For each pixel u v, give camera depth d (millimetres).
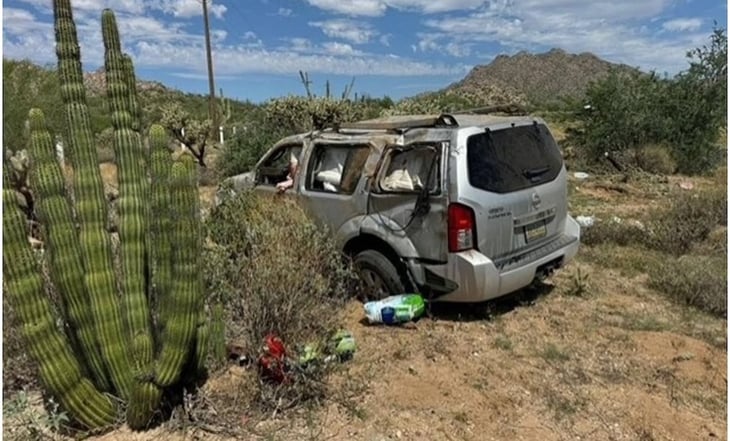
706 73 16375
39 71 11930
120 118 3352
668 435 3445
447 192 4559
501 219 4668
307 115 16969
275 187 6195
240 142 14281
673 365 4258
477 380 4031
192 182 3068
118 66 3379
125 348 3307
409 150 4918
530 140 5148
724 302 5297
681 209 8305
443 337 4695
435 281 4762
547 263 5074
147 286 3445
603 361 4332
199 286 3193
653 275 6148
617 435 3443
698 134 16031
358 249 5363
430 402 3738
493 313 5180
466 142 4586
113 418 3340
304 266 4371
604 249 7266
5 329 3883
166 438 3264
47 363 3086
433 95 23875
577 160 16672
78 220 3215
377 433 3391
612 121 16547
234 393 3613
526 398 3822
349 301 5379
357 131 5445
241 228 5023
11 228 2926
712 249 7109
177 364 3168
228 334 4078
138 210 3316
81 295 3211
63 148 3984
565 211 5469
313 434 3344
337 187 5434
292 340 3934
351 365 4180
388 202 4965
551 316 5191
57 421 3146
